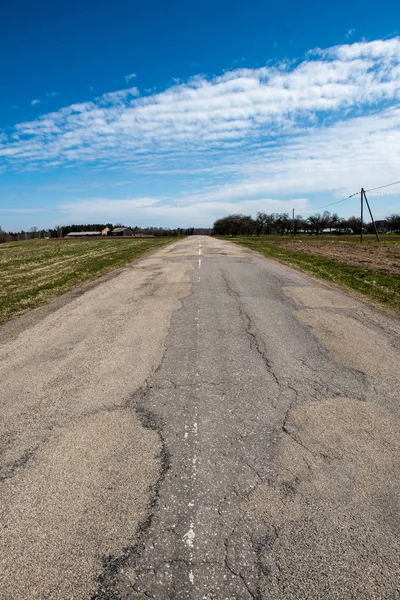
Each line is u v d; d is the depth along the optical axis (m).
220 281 11.29
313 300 8.63
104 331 6.57
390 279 11.38
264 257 18.75
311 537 2.31
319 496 2.64
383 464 2.98
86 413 3.83
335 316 7.27
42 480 2.85
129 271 14.41
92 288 10.88
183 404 3.97
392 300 8.48
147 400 4.08
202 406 3.92
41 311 8.16
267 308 7.93
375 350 5.45
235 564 2.14
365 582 2.03
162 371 4.82
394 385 4.35
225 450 3.18
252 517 2.47
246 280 11.41
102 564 2.15
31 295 10.07
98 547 2.26
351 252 22.72
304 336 6.10
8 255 29.88
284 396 4.12
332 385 4.37
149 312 7.78
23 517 2.50
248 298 8.88
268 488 2.73
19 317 7.71
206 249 24.67
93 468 2.98
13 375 4.81
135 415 3.77
